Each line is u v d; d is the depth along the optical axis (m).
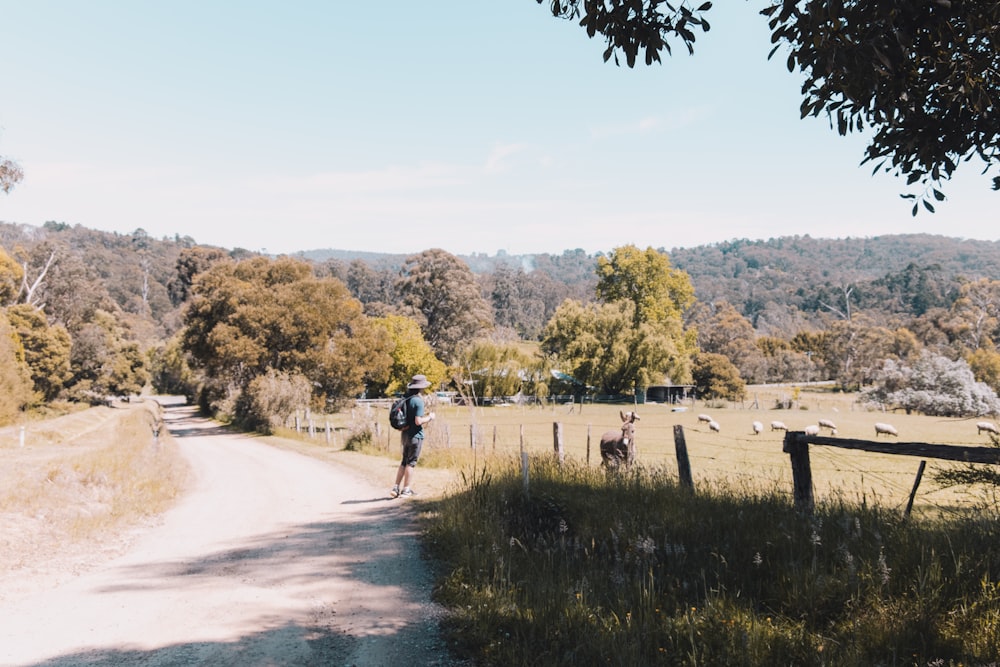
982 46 4.85
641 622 4.69
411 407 11.55
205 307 52.88
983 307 102.12
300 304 46.06
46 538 8.92
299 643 5.05
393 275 177.50
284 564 7.53
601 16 5.02
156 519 10.81
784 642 4.20
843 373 95.81
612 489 8.60
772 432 40.16
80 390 84.38
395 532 8.86
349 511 10.76
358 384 48.56
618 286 82.12
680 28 4.97
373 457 20.17
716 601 4.85
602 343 75.75
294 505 11.72
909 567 4.84
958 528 5.47
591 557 6.35
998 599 4.23
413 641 5.05
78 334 84.44
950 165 5.42
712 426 40.00
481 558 6.61
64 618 5.71
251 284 52.66
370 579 6.77
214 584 6.78
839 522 5.86
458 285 108.44
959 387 58.38
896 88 4.46
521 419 54.22
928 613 4.19
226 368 50.34
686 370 78.50
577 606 5.11
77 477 12.62
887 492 13.38
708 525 6.55
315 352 45.00
